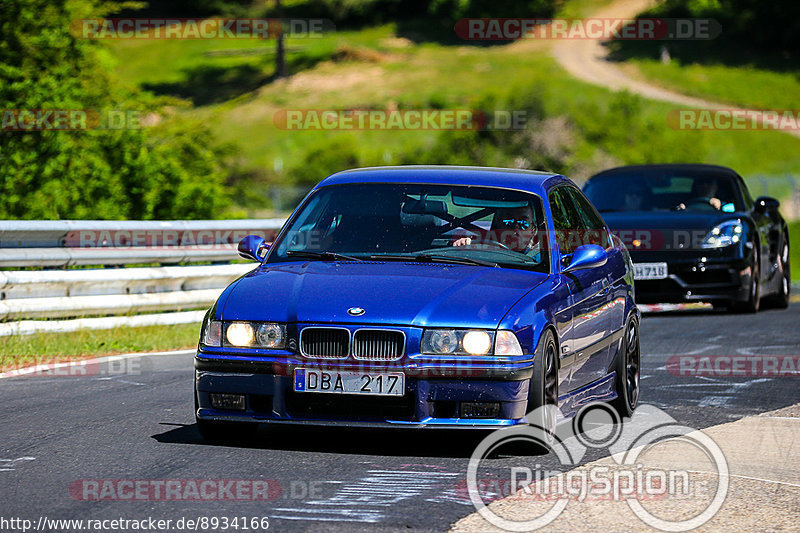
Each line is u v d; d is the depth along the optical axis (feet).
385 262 65.92
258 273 65.67
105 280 114.52
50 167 169.27
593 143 577.84
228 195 212.64
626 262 81.10
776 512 50.16
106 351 105.91
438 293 60.80
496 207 69.82
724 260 137.59
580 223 75.87
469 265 65.77
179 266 130.52
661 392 85.05
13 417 72.08
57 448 62.18
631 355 78.13
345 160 629.10
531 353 59.67
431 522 47.32
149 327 118.21
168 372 93.25
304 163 635.25
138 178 181.68
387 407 58.85
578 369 67.51
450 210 69.77
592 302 69.92
